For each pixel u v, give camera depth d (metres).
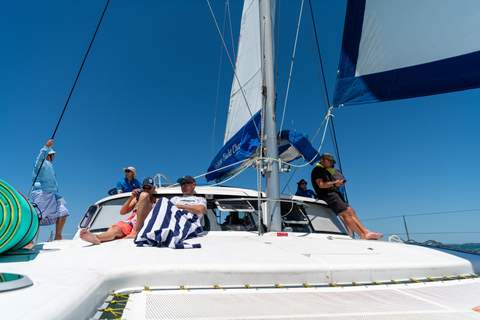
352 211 4.19
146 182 3.66
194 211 3.27
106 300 1.46
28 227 2.16
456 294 1.85
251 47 5.91
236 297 1.60
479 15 3.66
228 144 5.41
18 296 0.97
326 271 1.96
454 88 3.77
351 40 4.61
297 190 6.02
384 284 2.02
